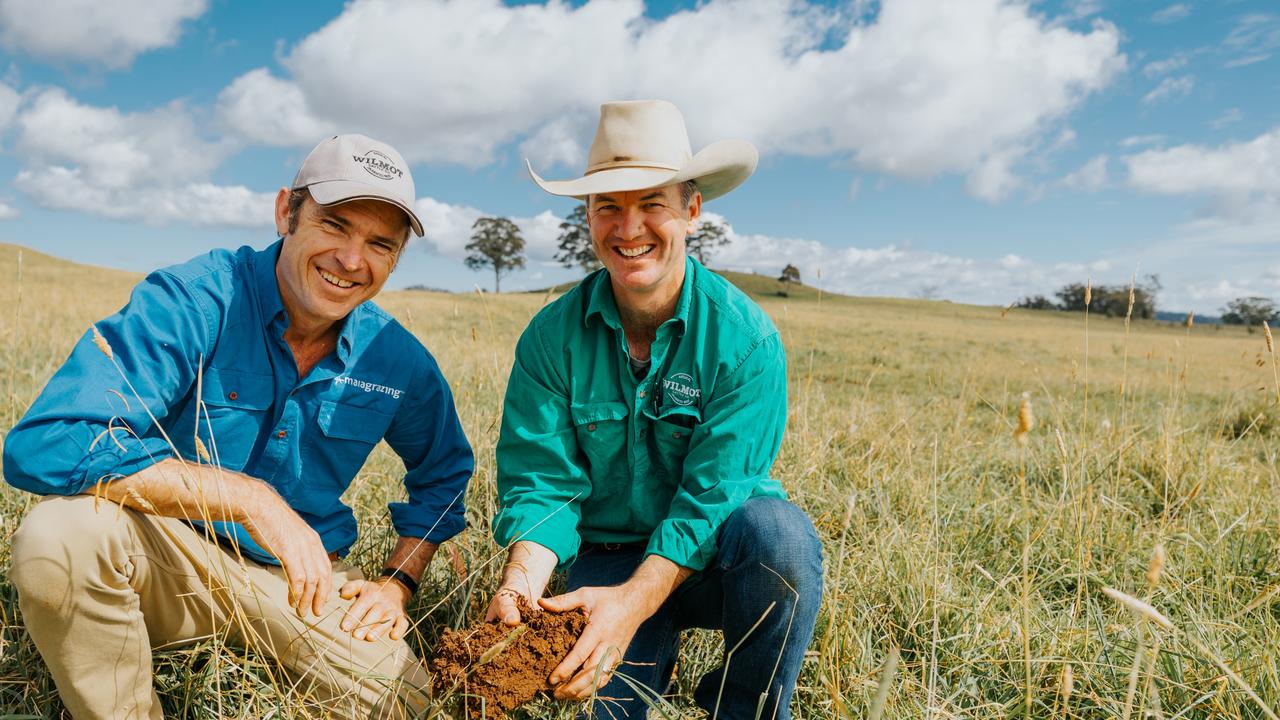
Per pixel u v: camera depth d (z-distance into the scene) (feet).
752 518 6.03
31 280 81.51
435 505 7.24
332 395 6.62
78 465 5.14
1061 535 9.81
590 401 6.93
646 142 6.58
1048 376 39.45
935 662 6.03
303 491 6.70
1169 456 12.64
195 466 5.54
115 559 5.19
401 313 59.67
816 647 6.91
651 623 6.81
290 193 6.29
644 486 7.13
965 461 14.02
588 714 5.84
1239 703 6.04
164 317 5.88
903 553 8.34
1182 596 7.97
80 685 5.30
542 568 6.43
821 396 19.76
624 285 6.55
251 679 5.91
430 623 7.53
